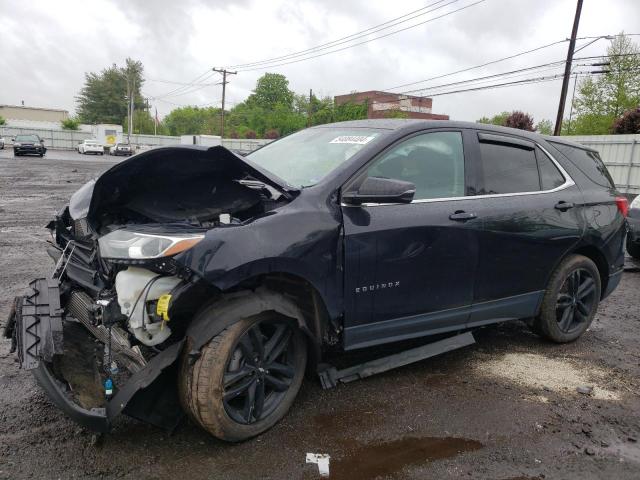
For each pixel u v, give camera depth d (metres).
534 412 3.52
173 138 67.44
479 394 3.75
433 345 4.11
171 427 2.88
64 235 3.84
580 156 4.91
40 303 3.17
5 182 18.75
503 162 4.21
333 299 3.21
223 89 58.78
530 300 4.36
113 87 107.81
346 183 3.34
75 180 20.61
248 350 2.94
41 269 6.56
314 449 2.98
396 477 2.77
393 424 3.29
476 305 3.97
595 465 2.96
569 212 4.47
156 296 2.71
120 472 2.70
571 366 4.30
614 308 5.98
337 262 3.20
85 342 3.24
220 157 2.91
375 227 3.33
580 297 4.74
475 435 3.21
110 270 2.98
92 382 2.88
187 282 2.69
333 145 3.80
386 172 3.52
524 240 4.12
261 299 2.95
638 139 21.30
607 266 4.93
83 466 2.73
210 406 2.78
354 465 2.86
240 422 2.95
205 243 2.68
